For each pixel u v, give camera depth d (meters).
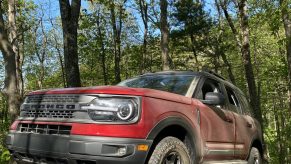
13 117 6.91
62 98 4.36
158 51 36.66
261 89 38.56
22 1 26.86
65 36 8.89
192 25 30.86
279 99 37.28
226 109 6.21
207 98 5.31
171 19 31.44
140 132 4.04
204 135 5.12
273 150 32.78
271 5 16.55
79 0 9.09
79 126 4.09
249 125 6.94
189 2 30.95
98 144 3.94
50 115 4.37
